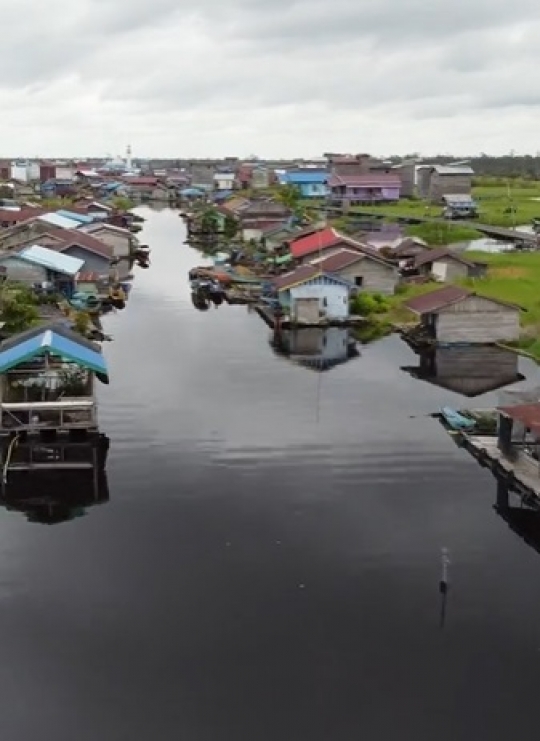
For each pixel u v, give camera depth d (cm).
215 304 7106
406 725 1989
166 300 7269
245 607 2464
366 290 7000
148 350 5422
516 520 3014
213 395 4469
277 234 9719
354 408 4288
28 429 3572
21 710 2028
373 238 9281
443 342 5625
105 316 6500
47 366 3681
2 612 2427
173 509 3102
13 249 7738
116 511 3084
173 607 2461
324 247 7819
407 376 4934
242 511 3083
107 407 4219
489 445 3591
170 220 15075
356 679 2152
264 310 6619
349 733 1962
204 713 2023
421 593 2541
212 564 2703
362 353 5500
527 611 2445
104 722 1992
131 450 3653
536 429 3102
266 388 4628
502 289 6925
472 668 2198
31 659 2216
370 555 2764
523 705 2059
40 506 3131
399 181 15088
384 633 2344
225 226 12081
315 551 2791
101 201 15588
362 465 3516
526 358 5388
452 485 3319
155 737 1945
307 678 2153
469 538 2886
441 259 7556
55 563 2712
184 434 3853
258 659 2228
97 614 2423
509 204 13975
